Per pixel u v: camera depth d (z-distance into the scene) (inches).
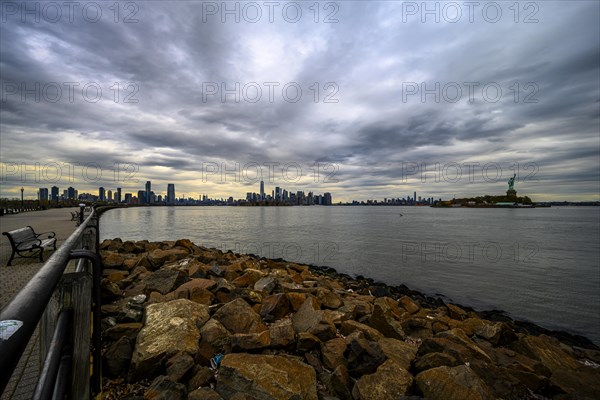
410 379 165.0
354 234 1734.7
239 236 1540.4
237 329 197.2
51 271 57.5
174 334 168.4
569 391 195.9
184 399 133.0
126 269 377.7
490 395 155.4
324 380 164.1
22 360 139.4
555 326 459.8
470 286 665.6
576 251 1198.9
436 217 4539.9
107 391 139.4
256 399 135.9
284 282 374.3
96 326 82.4
